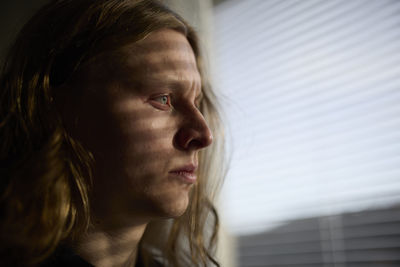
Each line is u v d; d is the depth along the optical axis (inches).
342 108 41.0
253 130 48.7
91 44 21.6
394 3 38.7
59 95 22.0
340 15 43.0
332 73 42.5
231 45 53.7
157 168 20.8
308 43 45.3
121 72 21.1
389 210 36.7
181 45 23.5
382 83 38.3
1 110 24.0
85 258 22.2
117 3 23.3
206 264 33.1
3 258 19.0
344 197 39.8
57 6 25.1
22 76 23.7
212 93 36.4
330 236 41.0
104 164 20.9
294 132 44.6
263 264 46.7
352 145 39.6
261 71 49.4
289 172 44.5
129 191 20.7
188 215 33.5
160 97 21.9
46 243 19.6
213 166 35.9
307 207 42.9
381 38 39.1
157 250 35.9
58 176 20.4
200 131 22.0
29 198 19.8
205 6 54.6
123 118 20.6
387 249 36.6
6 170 21.0
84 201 21.0
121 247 23.6
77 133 21.3
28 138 21.9
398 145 36.5
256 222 47.6
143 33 21.8
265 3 50.8
